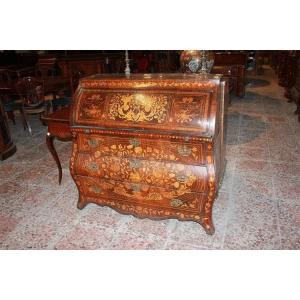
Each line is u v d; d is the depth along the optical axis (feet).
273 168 12.66
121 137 8.48
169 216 8.84
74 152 9.34
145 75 9.24
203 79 7.91
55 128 10.53
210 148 7.62
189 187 8.11
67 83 19.06
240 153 14.43
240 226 9.04
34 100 17.26
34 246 8.63
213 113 7.49
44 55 25.50
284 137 16.47
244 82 27.37
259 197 10.50
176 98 7.91
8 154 15.15
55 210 10.35
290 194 10.61
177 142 7.89
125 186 8.93
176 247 8.37
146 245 8.50
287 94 25.18
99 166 9.00
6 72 20.48
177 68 43.34
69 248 8.51
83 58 25.85
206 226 8.58
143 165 8.43
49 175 13.00
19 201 10.99
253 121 19.86
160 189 8.48
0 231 9.34
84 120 8.75
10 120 22.39
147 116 8.05
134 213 9.25
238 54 27.02
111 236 8.95
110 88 8.73
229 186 11.31
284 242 8.31
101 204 9.73
